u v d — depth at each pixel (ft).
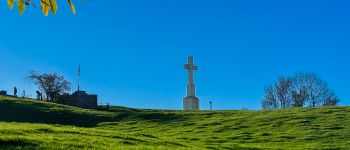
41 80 280.10
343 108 203.41
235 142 143.43
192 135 159.84
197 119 198.39
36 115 209.05
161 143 106.83
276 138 149.28
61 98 257.96
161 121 198.29
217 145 126.21
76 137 97.96
